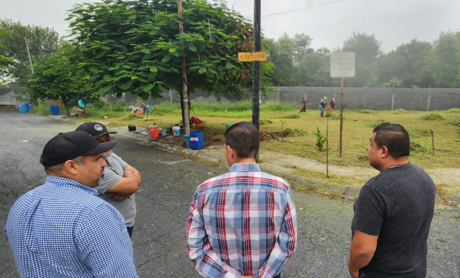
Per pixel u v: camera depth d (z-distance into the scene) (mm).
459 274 2664
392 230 1401
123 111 21406
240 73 8977
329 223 3701
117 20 8086
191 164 6805
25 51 33312
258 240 1385
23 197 1201
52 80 18016
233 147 1437
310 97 24750
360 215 1426
